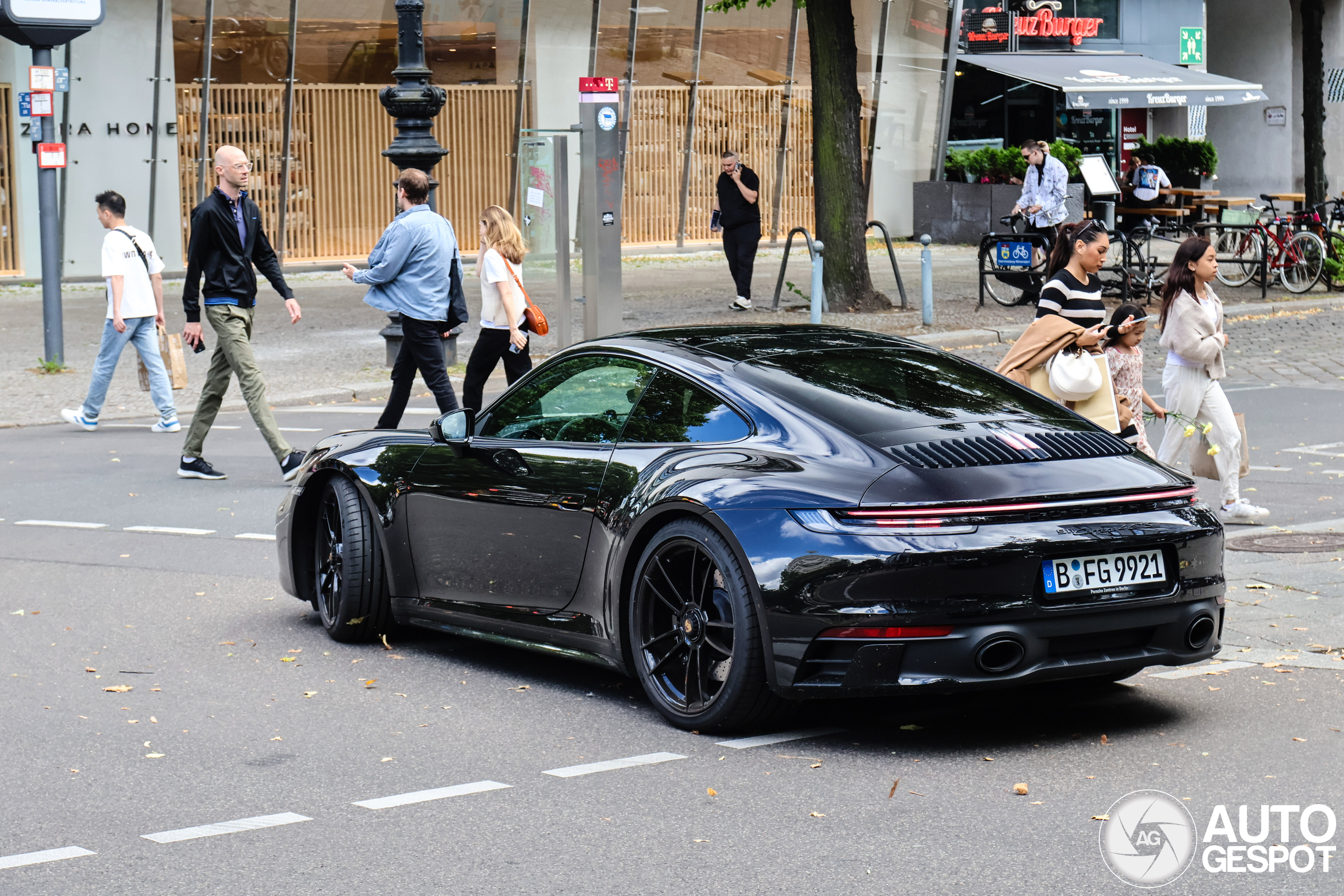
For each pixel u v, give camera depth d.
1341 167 44.72
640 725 6.54
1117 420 8.65
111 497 12.32
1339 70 44.16
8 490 12.70
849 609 5.74
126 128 30.19
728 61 35.81
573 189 33.94
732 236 23.84
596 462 6.86
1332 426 14.84
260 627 8.50
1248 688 7.00
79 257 30.03
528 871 4.79
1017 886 4.62
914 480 5.86
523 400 7.56
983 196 36.69
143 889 4.68
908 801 5.46
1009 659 5.80
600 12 34.03
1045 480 5.98
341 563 8.09
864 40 37.44
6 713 6.80
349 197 32.38
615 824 5.23
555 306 20.31
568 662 7.75
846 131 23.52
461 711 6.80
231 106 31.17
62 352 19.81
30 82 19.34
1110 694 6.97
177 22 30.41
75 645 8.08
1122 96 35.22
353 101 32.22
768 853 4.93
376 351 20.98
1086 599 5.89
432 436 7.45
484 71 33.25
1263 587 8.77
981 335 21.48
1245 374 18.72
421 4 17.59
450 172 33.25
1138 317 9.40
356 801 5.54
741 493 6.07
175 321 24.83
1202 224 27.05
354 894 4.61
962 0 38.38
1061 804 5.41
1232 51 44.78
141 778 5.84
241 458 14.09
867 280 23.84
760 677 6.05
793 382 6.55
